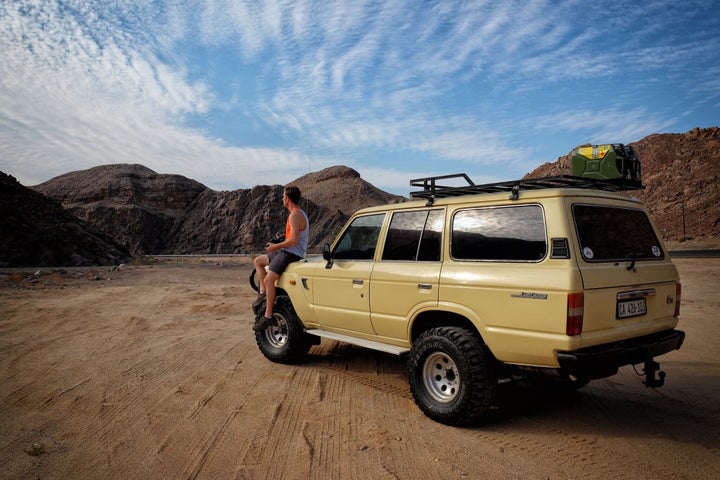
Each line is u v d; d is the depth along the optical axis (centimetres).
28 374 586
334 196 14212
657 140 10088
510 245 421
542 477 345
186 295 1294
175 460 367
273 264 634
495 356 418
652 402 505
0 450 383
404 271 491
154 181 10244
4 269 2130
